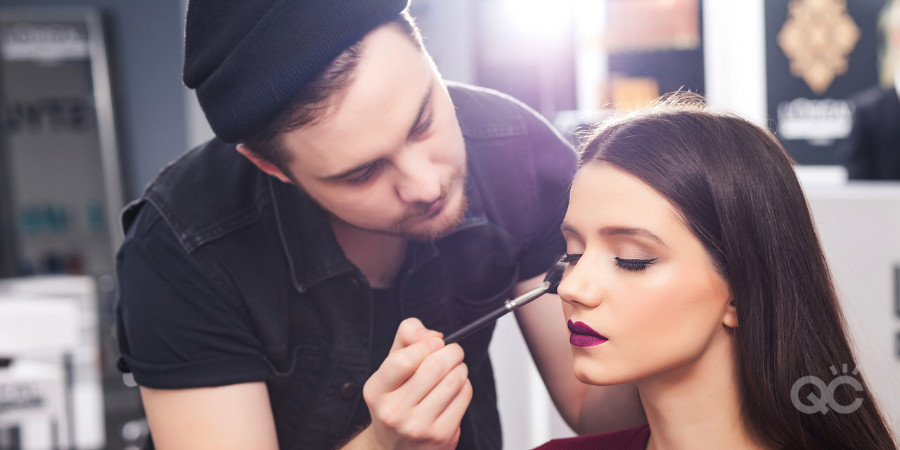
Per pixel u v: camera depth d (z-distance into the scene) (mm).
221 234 947
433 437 797
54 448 2619
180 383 911
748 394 811
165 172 999
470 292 1066
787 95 2891
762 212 774
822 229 1583
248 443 916
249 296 953
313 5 705
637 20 2385
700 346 780
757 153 787
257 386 947
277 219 976
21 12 4750
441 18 2367
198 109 3400
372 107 723
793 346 789
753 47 2762
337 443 1040
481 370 1147
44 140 4805
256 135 769
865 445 823
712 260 765
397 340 839
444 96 793
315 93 717
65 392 2961
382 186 780
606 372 777
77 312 3666
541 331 1078
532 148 1092
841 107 2885
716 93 2643
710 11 2508
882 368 1575
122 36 4824
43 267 4805
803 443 811
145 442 1045
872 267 1696
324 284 985
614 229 766
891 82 2893
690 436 828
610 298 768
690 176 760
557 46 2373
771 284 780
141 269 943
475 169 1044
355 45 719
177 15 4840
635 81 2408
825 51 2887
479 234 1036
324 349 1009
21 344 2992
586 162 821
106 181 4840
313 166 764
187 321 924
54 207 4816
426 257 1011
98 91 4812
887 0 2865
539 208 1091
